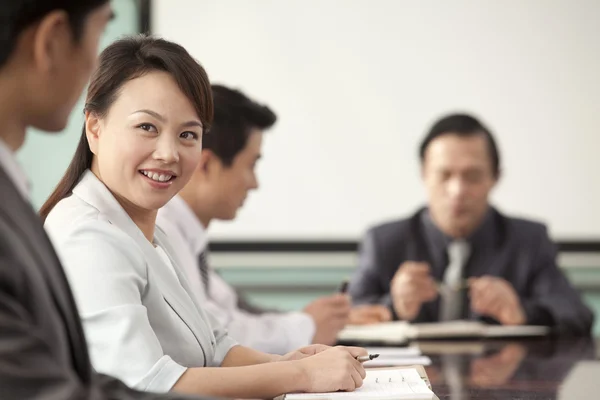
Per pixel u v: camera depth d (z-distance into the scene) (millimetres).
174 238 2328
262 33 4473
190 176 1602
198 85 1584
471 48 4457
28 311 924
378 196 4465
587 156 4449
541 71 4453
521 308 3312
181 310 1630
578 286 4457
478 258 3664
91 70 1104
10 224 953
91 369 1058
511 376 2150
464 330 3045
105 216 1546
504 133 4453
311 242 4457
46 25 1034
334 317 2756
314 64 4477
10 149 1074
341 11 4477
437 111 4461
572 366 2338
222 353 1854
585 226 4449
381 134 4473
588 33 4453
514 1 4457
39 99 1067
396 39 4465
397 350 2605
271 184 4473
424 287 3387
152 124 1545
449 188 3594
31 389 879
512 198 4461
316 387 1553
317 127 4473
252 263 4457
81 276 1454
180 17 4453
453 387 1973
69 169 1636
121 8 4406
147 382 1425
